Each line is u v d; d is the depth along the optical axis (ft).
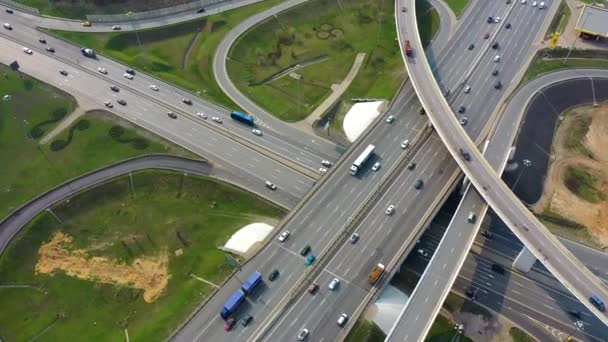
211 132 562.66
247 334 376.68
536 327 418.10
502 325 419.13
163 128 564.30
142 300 424.05
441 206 465.06
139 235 473.26
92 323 410.11
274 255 424.05
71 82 615.98
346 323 380.37
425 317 371.97
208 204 501.56
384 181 481.46
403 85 597.52
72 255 457.27
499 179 460.14
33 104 588.50
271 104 604.90
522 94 598.34
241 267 416.05
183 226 480.64
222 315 384.27
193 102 599.57
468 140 495.82
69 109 583.17
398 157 508.53
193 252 458.09
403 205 460.96
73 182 508.53
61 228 476.13
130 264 450.30
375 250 426.10
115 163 525.75
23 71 627.05
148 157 533.96
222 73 645.92
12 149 541.75
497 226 495.00
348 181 483.10
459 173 489.67
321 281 404.98
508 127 550.77
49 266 448.65
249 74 650.84
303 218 450.71
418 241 467.52
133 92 607.78
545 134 567.18
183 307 413.59
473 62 645.92
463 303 433.07
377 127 540.93
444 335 410.72
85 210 491.31
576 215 500.33
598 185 526.16
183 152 538.88
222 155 537.24
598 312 369.50
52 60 645.10
